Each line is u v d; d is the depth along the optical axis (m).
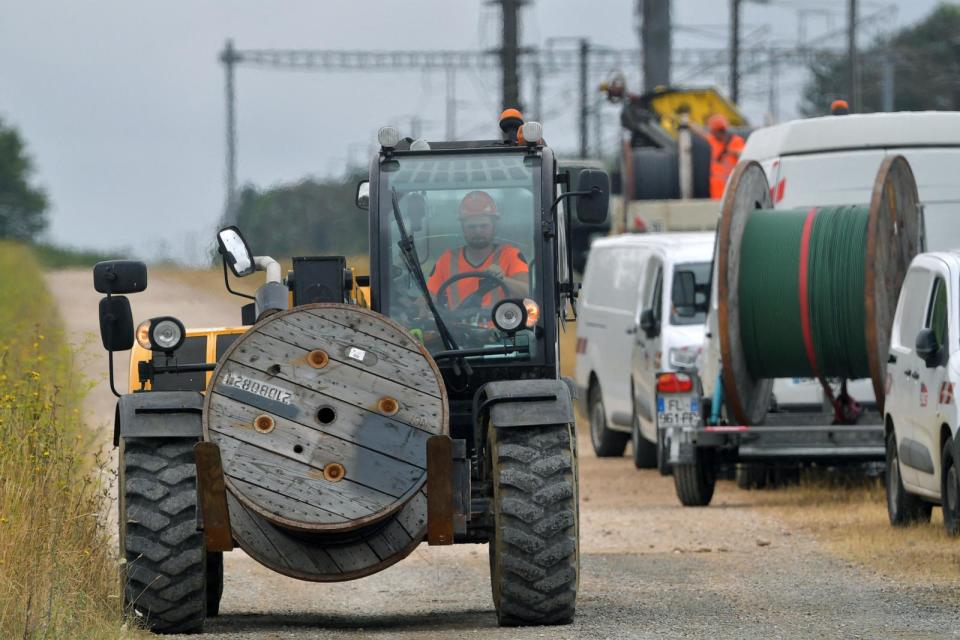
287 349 26.50
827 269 47.75
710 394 52.44
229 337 34.03
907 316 43.19
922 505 42.59
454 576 37.69
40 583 26.30
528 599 27.86
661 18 119.94
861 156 54.91
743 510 49.00
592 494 56.19
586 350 71.06
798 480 56.28
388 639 26.80
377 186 30.20
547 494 27.62
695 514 48.50
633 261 65.62
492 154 30.31
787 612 29.97
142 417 28.08
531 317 29.78
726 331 48.09
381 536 26.97
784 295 48.09
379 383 26.50
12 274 135.88
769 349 48.69
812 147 55.34
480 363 29.83
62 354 50.22
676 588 33.81
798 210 49.34
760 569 36.69
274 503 26.22
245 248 30.73
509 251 29.98
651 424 60.66
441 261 30.00
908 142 54.69
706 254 60.31
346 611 32.31
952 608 30.22
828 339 48.00
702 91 97.69
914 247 49.75
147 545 27.70
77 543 29.92
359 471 26.34
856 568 36.19
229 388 26.45
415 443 26.41
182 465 28.12
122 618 27.52
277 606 33.19
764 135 57.66
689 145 84.00
